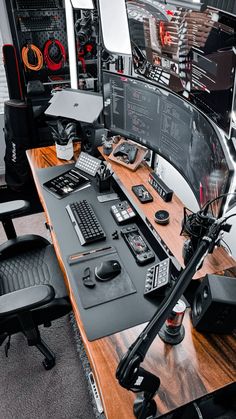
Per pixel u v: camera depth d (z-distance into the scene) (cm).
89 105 202
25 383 179
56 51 295
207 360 110
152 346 112
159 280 128
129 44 163
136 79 152
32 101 289
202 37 102
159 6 120
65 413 168
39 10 269
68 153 210
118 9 158
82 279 137
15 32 272
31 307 127
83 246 153
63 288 161
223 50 92
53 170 203
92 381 171
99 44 196
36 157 215
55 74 308
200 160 123
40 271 171
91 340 115
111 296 131
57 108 211
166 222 145
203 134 117
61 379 181
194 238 110
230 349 113
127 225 164
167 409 98
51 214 171
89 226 159
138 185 167
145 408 94
